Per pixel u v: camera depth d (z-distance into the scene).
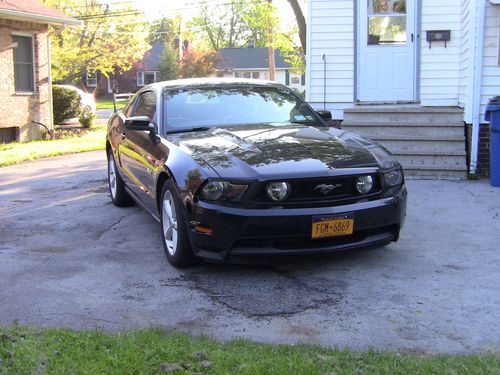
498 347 3.44
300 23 18.23
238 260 4.49
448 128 8.95
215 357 3.17
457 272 4.77
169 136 5.48
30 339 3.44
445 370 3.01
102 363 3.12
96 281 4.72
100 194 8.44
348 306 4.11
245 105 6.12
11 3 16.19
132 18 37.91
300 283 4.58
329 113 6.44
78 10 35.97
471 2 8.48
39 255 5.47
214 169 4.54
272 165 4.53
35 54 17.03
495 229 6.01
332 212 4.46
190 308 4.13
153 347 3.32
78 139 16.86
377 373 2.98
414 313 3.96
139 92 7.13
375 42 10.51
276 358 3.16
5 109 15.86
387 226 4.82
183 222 4.75
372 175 4.68
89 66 37.41
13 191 8.88
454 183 8.26
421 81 10.37
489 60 8.47
